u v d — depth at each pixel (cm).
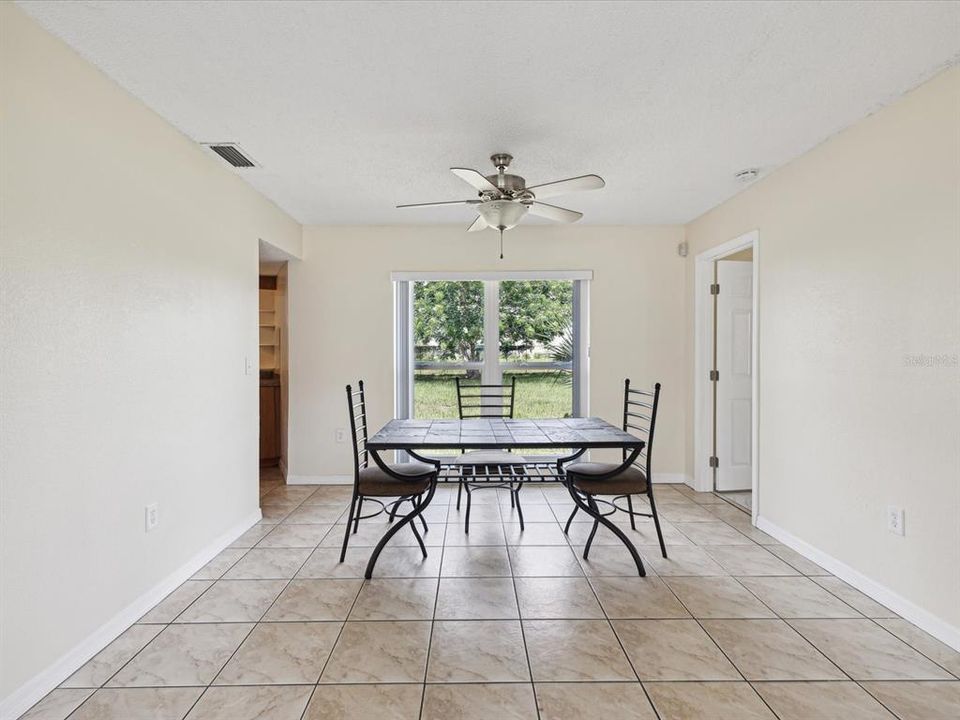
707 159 311
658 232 475
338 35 187
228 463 328
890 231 240
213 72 212
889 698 181
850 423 266
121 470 225
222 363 319
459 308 498
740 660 203
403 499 343
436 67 208
